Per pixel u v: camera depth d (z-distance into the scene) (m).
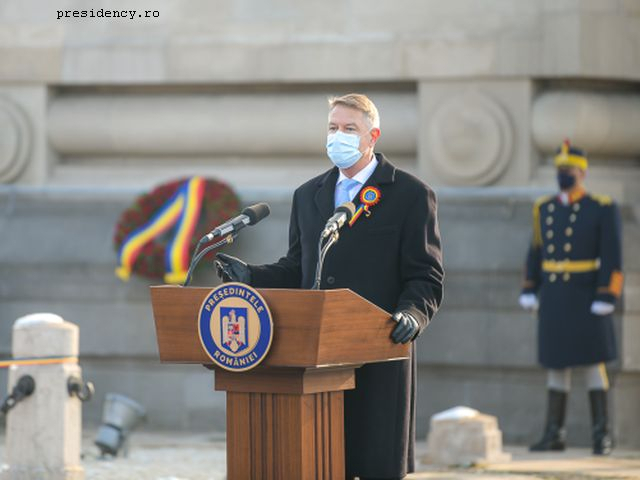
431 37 44.41
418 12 44.91
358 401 20.12
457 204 43.84
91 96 48.25
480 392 43.22
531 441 42.59
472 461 35.50
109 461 35.53
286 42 45.69
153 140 47.12
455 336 42.91
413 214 20.44
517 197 43.31
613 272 38.28
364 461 20.03
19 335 29.94
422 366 43.69
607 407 39.03
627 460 36.75
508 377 42.97
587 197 39.03
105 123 47.31
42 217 46.94
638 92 45.59
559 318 38.75
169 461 35.62
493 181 43.91
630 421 42.25
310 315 17.45
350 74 45.12
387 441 20.05
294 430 18.30
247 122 46.22
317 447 18.58
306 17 45.81
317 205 20.77
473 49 43.91
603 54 43.31
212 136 46.66
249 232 44.72
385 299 20.31
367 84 46.16
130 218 44.97
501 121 43.66
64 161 48.75
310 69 45.44
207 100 47.00
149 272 44.38
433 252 20.45
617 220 38.62
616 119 44.03
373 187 20.47
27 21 47.94
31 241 46.44
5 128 47.69
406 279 20.38
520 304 41.84
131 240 44.56
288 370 18.17
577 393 41.88
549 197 39.75
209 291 18.12
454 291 43.00
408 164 45.97
